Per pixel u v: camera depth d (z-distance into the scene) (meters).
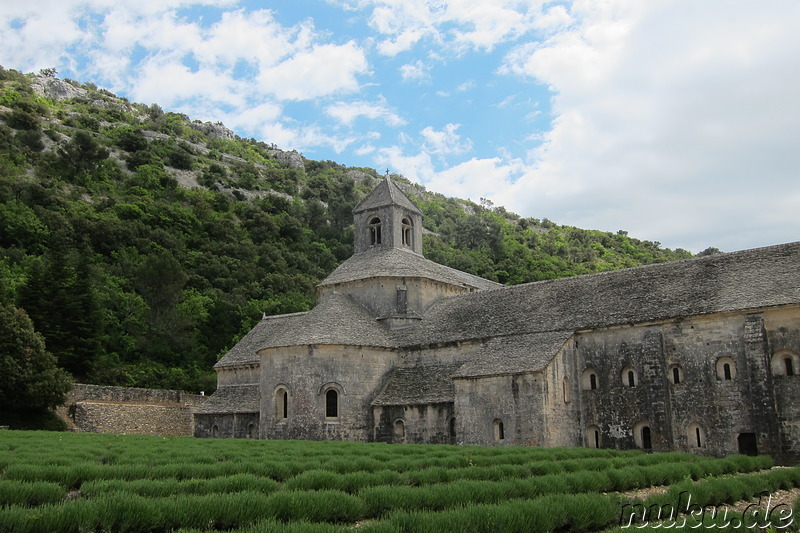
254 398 59.03
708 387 40.03
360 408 49.75
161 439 44.56
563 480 22.16
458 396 45.12
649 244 183.00
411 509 17.89
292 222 136.38
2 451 28.77
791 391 37.28
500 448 37.84
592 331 44.75
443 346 50.69
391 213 61.59
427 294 57.84
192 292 100.88
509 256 136.88
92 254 98.50
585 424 44.06
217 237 123.12
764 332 38.22
